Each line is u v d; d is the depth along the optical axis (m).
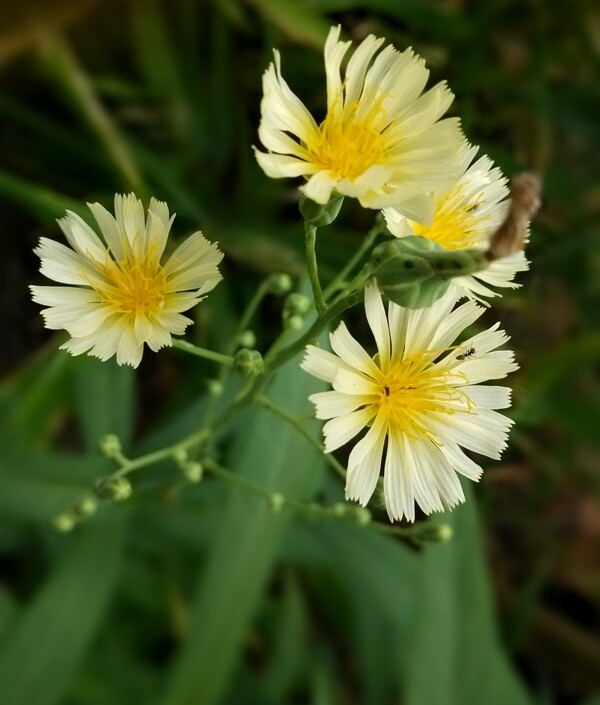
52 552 0.15
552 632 0.19
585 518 0.21
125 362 0.10
